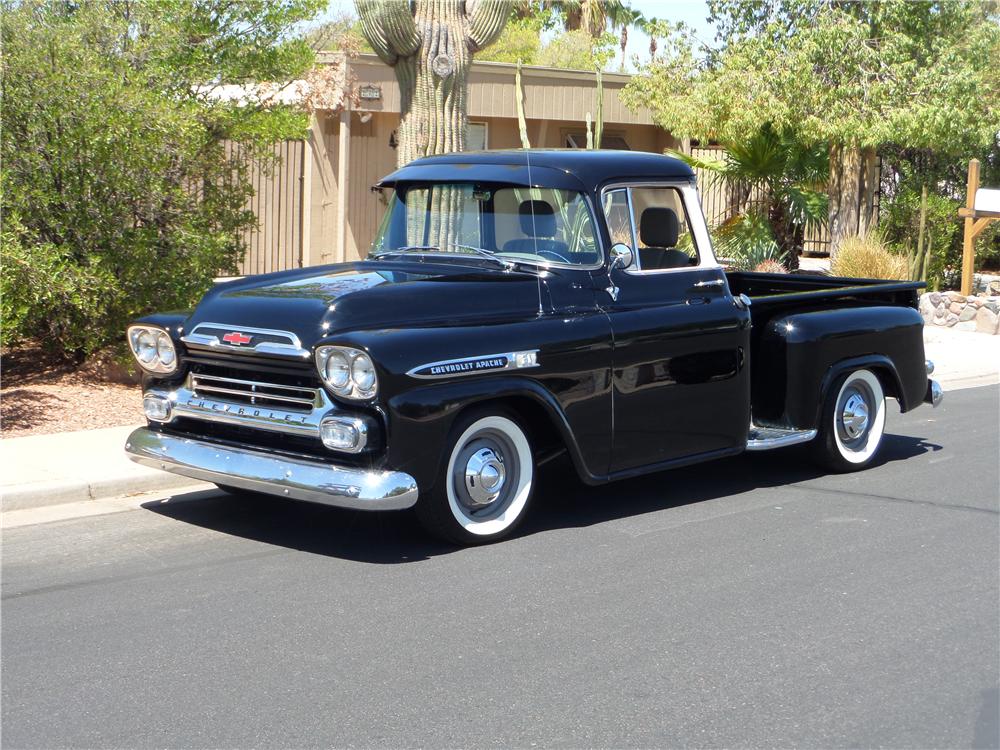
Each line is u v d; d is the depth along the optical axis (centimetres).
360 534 653
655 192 711
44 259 909
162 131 958
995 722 421
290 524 671
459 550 625
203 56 1092
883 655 484
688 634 505
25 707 425
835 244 1941
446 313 616
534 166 681
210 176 1084
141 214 997
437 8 1043
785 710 429
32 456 775
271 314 607
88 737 401
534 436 668
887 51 1742
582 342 644
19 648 482
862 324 810
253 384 611
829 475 823
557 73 1958
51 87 927
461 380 595
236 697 435
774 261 1720
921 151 2133
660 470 696
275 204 1703
